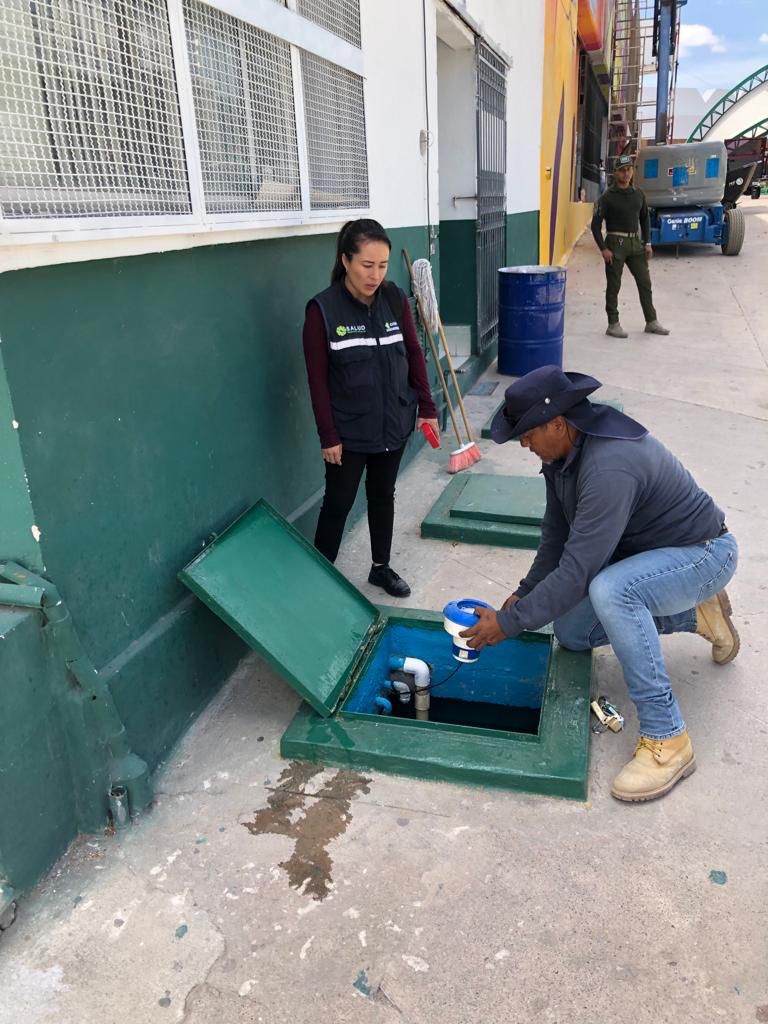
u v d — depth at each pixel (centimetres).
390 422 318
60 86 189
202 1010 178
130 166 215
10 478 193
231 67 262
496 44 692
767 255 1293
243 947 193
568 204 1375
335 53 349
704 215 1284
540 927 195
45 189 186
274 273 316
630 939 191
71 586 213
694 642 311
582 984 180
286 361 334
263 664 308
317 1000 179
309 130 333
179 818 233
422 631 314
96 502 220
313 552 312
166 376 247
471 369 700
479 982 182
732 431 556
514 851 218
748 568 363
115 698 229
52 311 197
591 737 261
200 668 277
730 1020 171
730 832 221
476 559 386
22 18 176
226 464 289
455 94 657
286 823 230
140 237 221
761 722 264
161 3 221
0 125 173
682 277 1170
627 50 2192
